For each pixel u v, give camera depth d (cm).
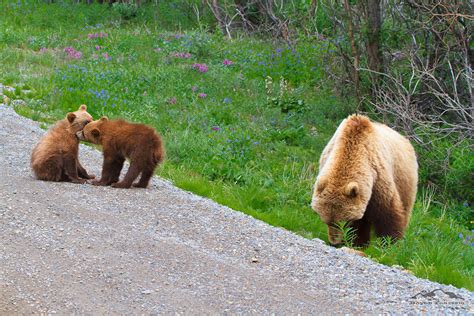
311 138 1981
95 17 3488
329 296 806
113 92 2044
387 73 2159
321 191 1055
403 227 1127
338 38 2433
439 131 1884
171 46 2861
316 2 3139
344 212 1038
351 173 1048
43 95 1997
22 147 1418
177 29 3481
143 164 1177
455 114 2006
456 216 1641
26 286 763
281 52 2831
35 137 1532
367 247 1127
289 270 882
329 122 2177
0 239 882
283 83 2517
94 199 1091
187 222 1041
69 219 984
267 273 866
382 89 2108
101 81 2128
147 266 848
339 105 2278
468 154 1781
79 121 1177
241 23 3519
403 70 2169
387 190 1088
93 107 1917
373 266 933
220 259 899
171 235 975
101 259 854
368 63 2180
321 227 1265
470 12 1972
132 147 1169
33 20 3278
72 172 1179
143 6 3741
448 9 1984
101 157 1457
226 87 2384
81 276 802
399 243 1087
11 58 2492
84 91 2000
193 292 787
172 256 888
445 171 1742
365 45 2241
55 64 2447
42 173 1164
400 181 1170
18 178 1172
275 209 1332
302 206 1404
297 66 2655
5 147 1401
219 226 1043
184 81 2383
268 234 1034
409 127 1825
